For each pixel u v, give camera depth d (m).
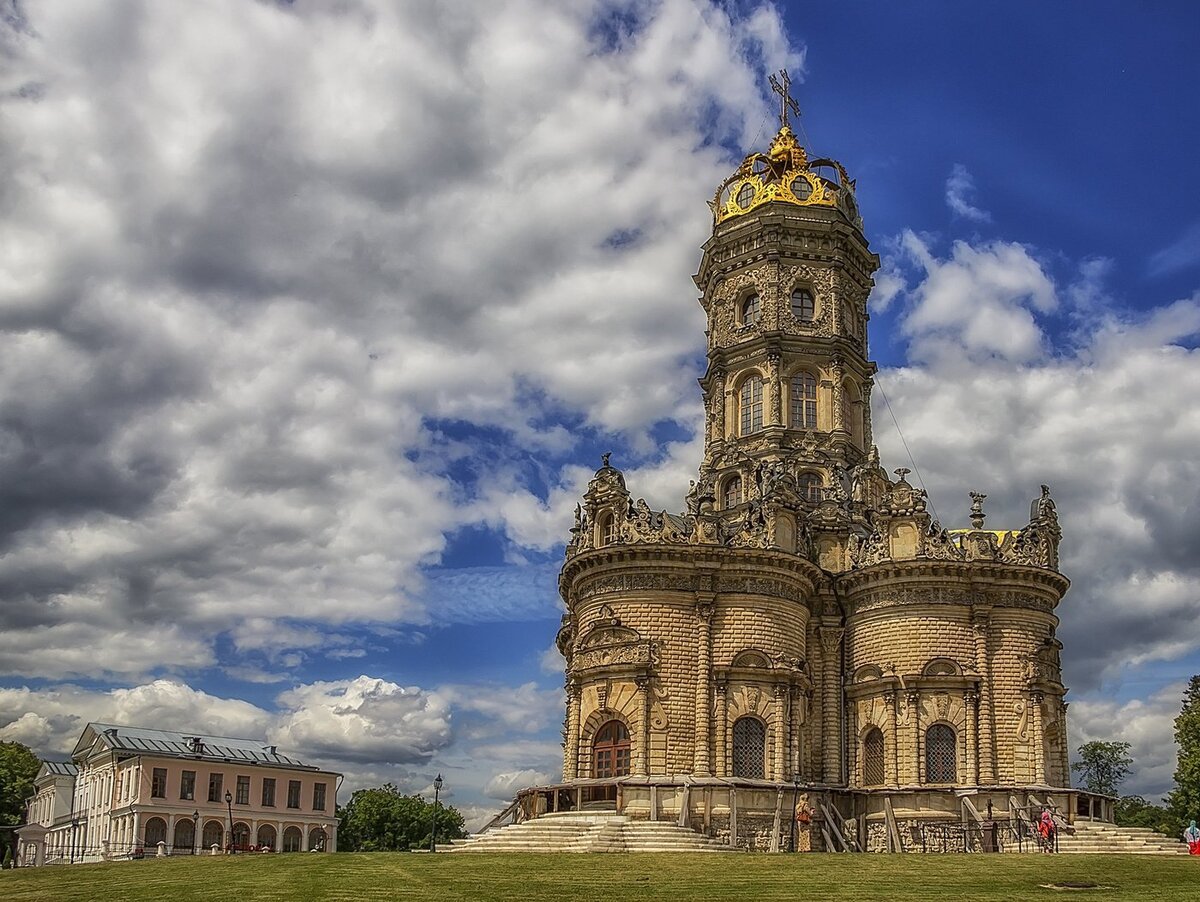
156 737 146.00
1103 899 39.66
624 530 78.69
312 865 52.19
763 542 78.94
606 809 70.25
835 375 92.69
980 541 79.81
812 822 72.12
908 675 77.44
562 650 94.94
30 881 49.59
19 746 169.62
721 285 97.19
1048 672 78.38
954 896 40.53
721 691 75.19
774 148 101.06
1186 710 108.88
